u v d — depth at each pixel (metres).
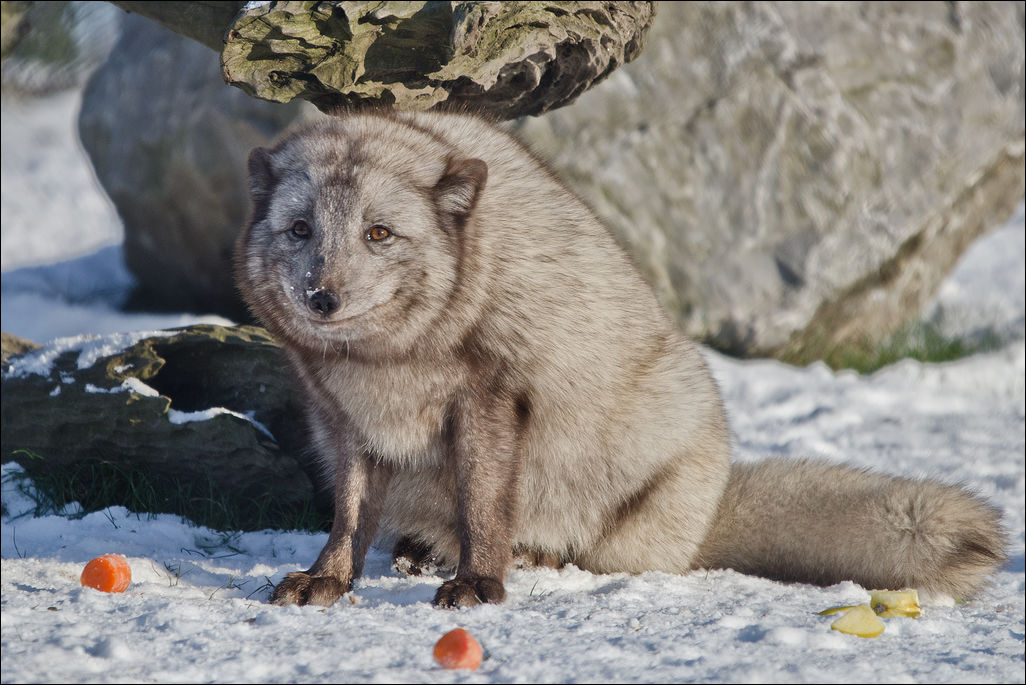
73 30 24.59
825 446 13.46
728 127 17.00
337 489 7.07
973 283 21.19
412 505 7.63
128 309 18.98
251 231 6.82
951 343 18.31
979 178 18.16
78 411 9.21
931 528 7.59
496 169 7.14
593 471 7.45
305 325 6.59
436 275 6.47
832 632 5.25
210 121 16.95
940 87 17.64
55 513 9.04
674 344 8.00
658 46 17.03
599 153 16.78
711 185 16.98
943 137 17.55
